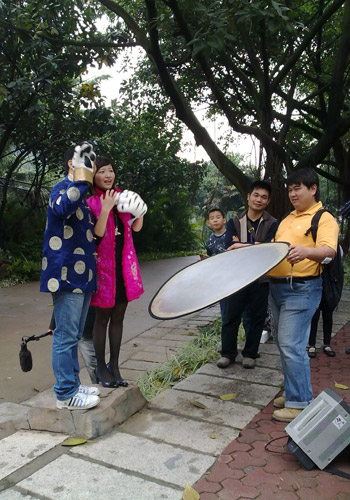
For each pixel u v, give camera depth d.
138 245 17.80
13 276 9.77
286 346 3.00
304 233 3.01
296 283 3.00
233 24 5.21
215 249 4.63
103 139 13.30
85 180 2.61
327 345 4.64
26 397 3.75
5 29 7.95
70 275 2.69
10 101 9.77
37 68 8.70
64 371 2.85
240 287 2.49
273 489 2.30
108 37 8.41
